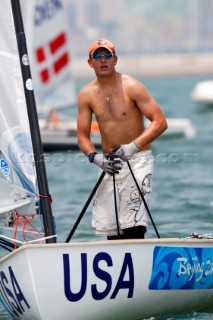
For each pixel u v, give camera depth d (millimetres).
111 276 19750
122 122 21688
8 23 20875
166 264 20516
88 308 19719
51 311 19391
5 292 20484
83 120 21859
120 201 21875
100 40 21422
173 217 34438
